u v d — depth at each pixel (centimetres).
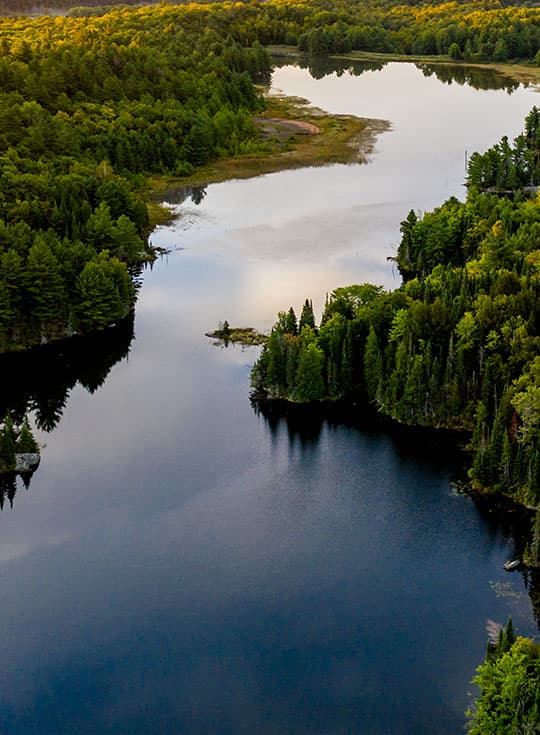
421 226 19438
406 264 19662
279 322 15312
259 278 19488
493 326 13875
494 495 12206
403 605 10431
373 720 9056
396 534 11581
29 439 13262
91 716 9206
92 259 17375
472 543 11356
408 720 9038
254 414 14412
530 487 11825
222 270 19938
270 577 10938
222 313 17900
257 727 9038
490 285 15625
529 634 9912
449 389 13638
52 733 9019
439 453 13175
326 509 12125
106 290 17062
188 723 9106
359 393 14600
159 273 19825
